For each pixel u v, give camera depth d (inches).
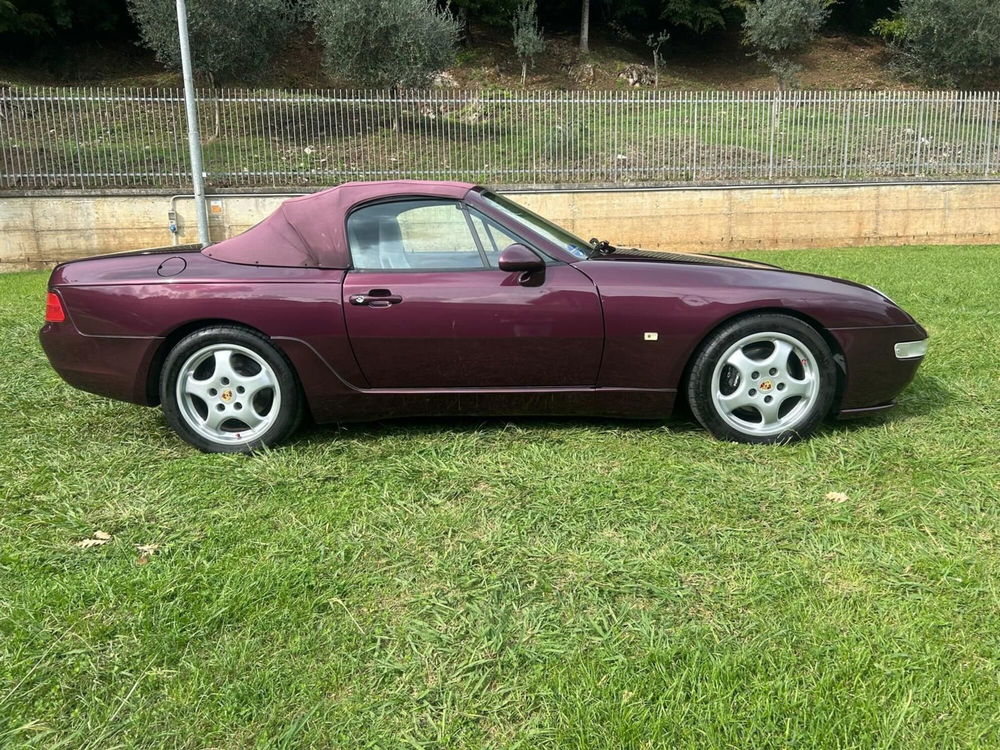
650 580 107.9
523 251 153.4
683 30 1497.3
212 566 112.8
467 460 151.4
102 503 134.7
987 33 982.4
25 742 79.7
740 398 157.8
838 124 634.8
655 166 628.4
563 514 128.0
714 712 81.8
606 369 157.8
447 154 613.6
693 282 156.5
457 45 1243.2
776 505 130.4
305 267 159.5
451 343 155.6
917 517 125.6
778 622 97.5
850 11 1534.2
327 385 158.6
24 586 108.3
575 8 1486.2
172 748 79.1
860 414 163.2
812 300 155.2
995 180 644.1
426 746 78.6
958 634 94.5
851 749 76.8
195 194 562.6
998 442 157.2
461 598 104.6
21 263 570.6
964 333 255.0
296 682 88.0
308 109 608.1
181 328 157.6
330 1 798.5
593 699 84.4
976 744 77.0
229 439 160.6
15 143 570.3
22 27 998.4
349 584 108.1
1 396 199.5
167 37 752.3
